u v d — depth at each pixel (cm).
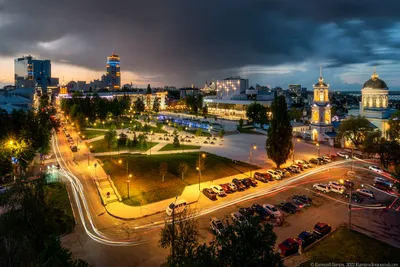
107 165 7919
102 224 4666
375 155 9225
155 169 7294
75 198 5753
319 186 6188
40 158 8938
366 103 12862
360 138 10131
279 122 7625
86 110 16412
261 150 10175
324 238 4131
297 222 4731
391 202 5553
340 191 5975
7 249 2514
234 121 19700
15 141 7050
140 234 4334
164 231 3366
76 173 7475
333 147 10825
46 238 3219
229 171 7456
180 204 5109
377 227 4503
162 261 3631
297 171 7494
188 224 3453
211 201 5584
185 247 3055
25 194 3488
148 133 13538
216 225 4278
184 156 8862
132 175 6912
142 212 5072
